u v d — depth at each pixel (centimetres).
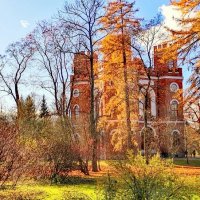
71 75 3127
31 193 1356
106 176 845
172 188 786
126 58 2944
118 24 2772
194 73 1570
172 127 4578
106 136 3447
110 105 3112
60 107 3000
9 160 1221
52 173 1733
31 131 2047
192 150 4850
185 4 1534
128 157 837
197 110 2045
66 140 1952
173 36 1562
